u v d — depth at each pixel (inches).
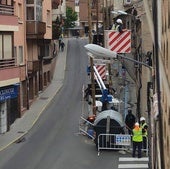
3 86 1611.7
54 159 1246.3
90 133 1496.1
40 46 2536.9
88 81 2881.4
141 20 1391.5
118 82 1897.1
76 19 5536.4
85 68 3255.4
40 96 2465.6
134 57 1638.8
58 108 2134.6
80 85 2775.6
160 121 243.3
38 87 2469.2
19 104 1904.5
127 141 1298.0
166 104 327.6
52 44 3063.5
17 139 1514.5
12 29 1710.1
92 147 1371.8
